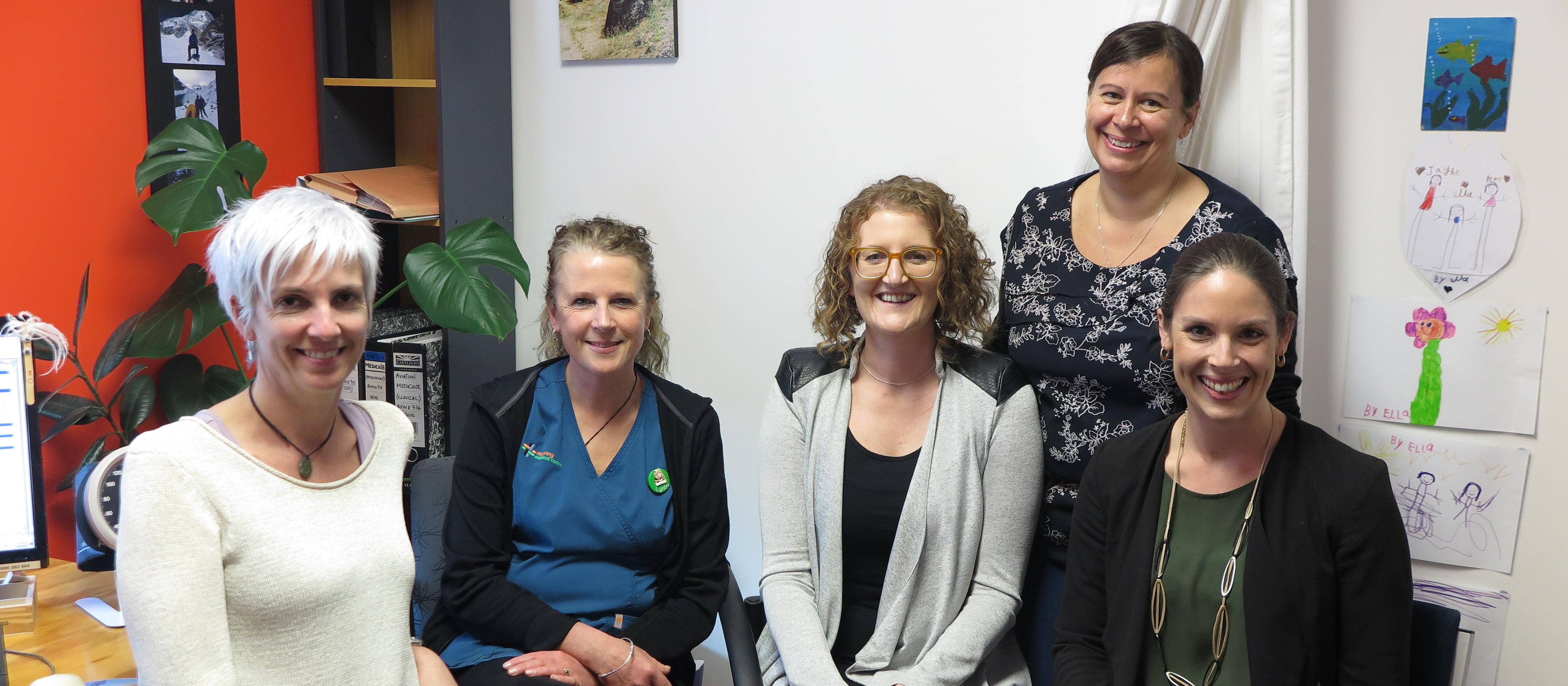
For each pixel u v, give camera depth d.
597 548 1.78
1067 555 1.67
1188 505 1.47
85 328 2.29
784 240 2.48
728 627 1.78
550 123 2.73
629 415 1.83
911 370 1.79
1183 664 1.45
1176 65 1.64
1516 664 1.96
